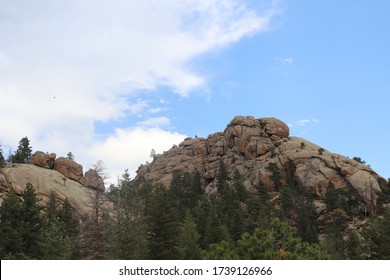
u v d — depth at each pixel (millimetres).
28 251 40469
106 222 46312
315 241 65062
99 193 54125
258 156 121500
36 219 43031
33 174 89562
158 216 51250
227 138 138000
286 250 28219
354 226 79562
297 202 86500
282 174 106812
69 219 62438
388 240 51469
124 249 43125
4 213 41250
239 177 110750
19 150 123312
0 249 36500
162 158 152000
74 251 44344
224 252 27516
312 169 102438
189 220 60188
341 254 59125
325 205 88375
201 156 141000
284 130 129125
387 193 97625
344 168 99938
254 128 131625
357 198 92062
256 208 77375
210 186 118812
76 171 112125
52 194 72250
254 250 26609
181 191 109000
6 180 85375
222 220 74250
